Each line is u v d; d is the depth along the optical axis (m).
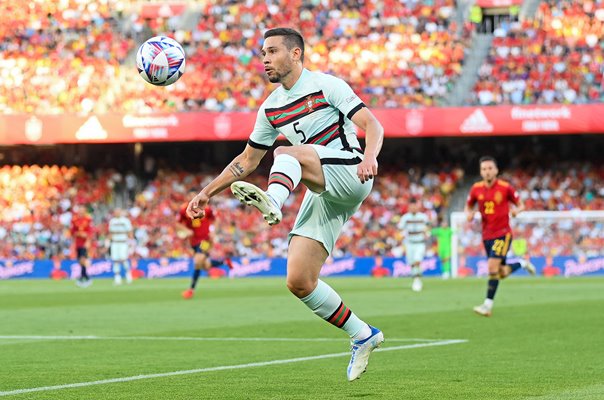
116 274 58.78
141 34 77.12
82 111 72.88
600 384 14.77
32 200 74.38
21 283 60.78
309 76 13.42
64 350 20.66
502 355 19.05
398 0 77.56
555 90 70.75
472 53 74.19
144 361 18.42
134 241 72.06
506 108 65.62
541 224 67.56
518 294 43.09
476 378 15.56
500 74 71.88
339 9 77.94
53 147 76.19
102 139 68.00
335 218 13.34
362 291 46.72
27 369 17.17
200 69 74.50
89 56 75.75
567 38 73.56
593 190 72.31
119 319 30.11
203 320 29.44
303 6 78.12
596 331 24.45
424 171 74.56
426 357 18.73
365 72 73.81
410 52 74.38
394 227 71.44
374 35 75.94
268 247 71.44
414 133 66.38
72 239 72.06
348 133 13.49
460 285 52.78
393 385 14.76
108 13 78.06
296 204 73.31
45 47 76.62
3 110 73.38
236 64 74.75
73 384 15.04
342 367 17.22
